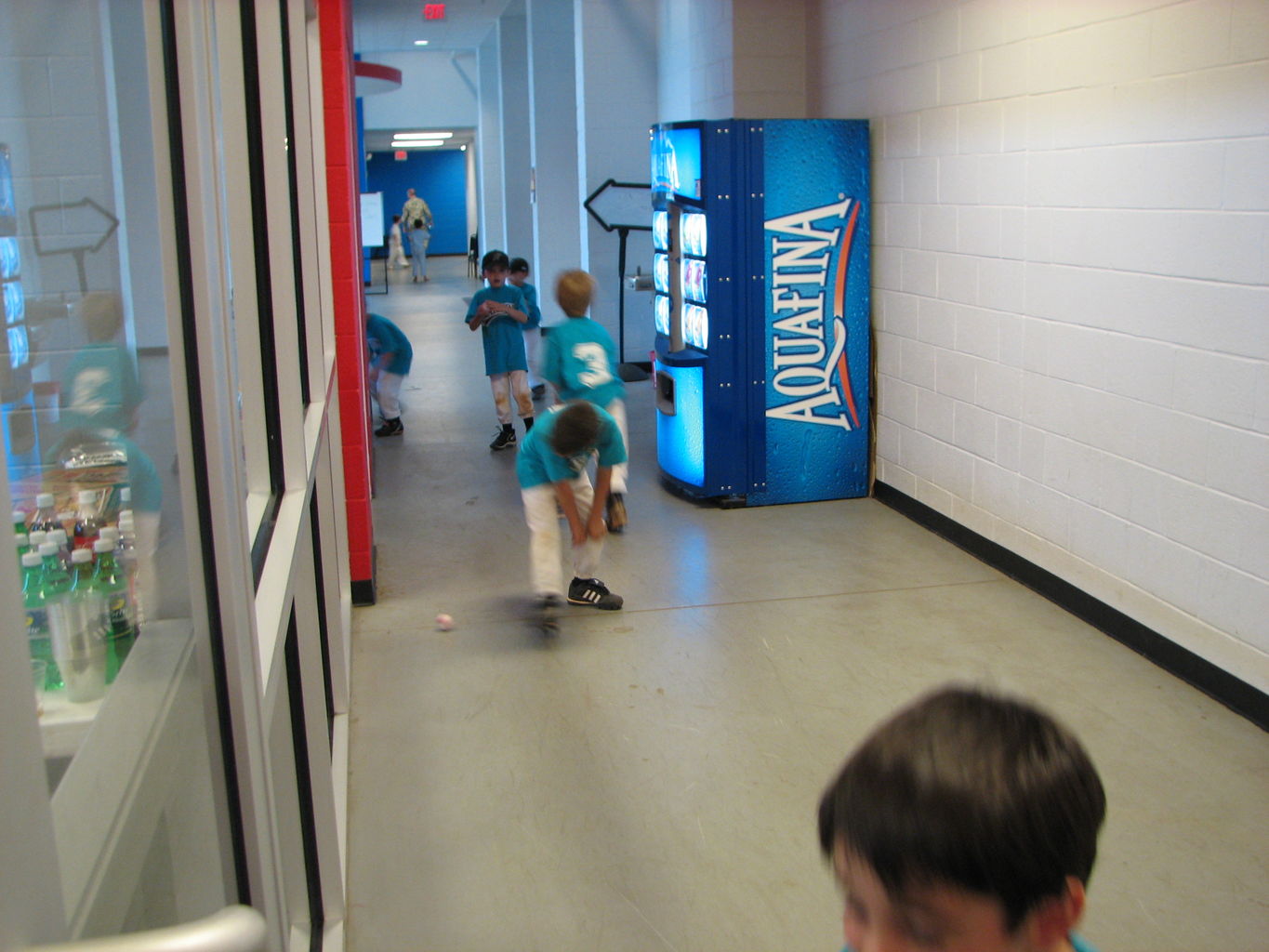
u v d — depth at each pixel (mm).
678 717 3977
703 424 6488
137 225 1362
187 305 1186
